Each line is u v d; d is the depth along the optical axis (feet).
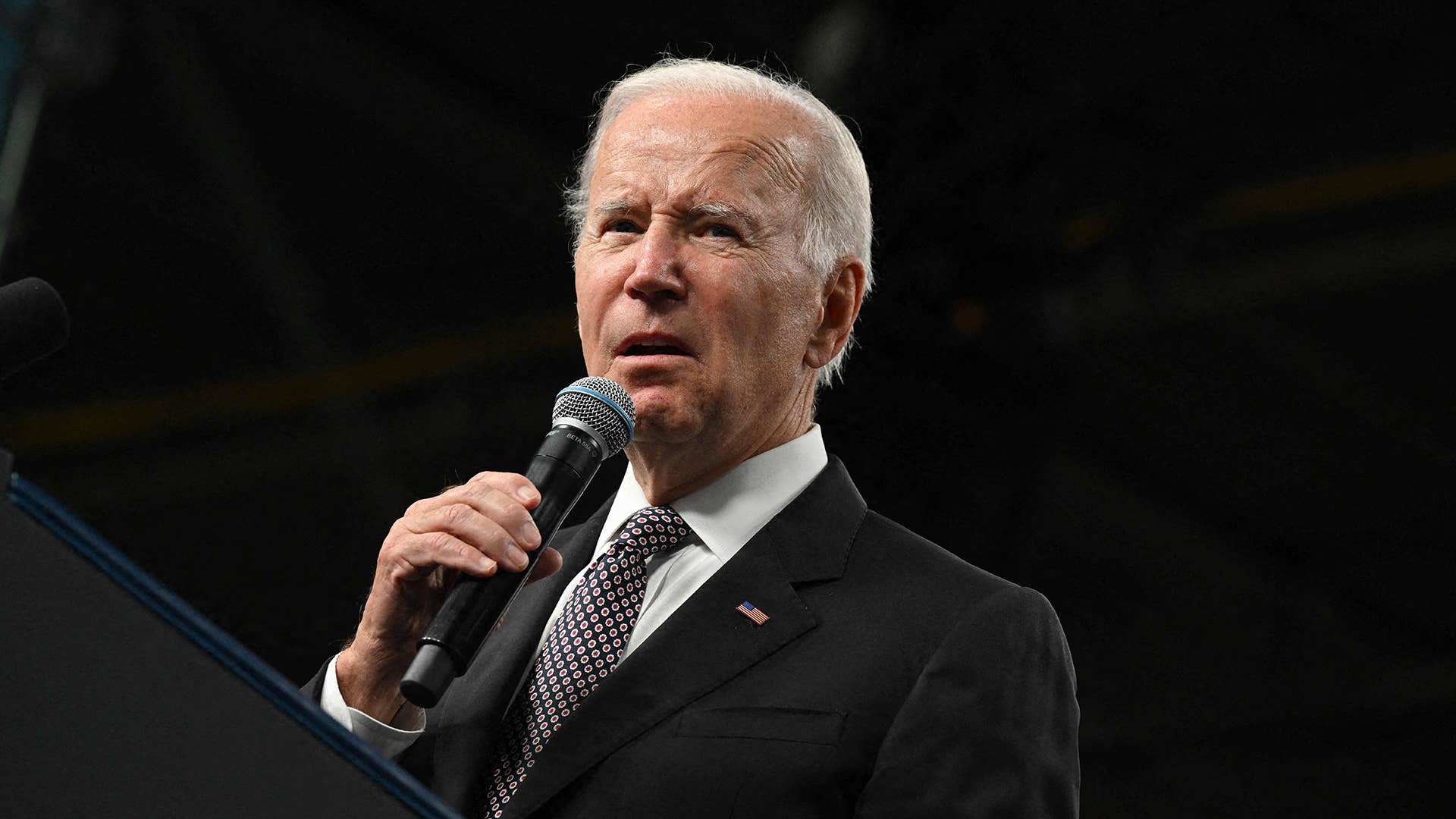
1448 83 67.77
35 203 74.74
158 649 10.10
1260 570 88.33
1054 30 55.98
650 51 67.36
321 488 86.28
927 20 54.70
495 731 19.90
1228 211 73.87
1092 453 84.89
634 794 17.83
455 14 69.31
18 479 10.09
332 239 78.95
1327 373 80.23
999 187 55.11
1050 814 17.94
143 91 72.64
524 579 18.53
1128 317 74.79
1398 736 87.71
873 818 17.52
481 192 76.02
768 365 21.63
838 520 21.15
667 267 21.21
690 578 20.68
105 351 82.17
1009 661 18.78
